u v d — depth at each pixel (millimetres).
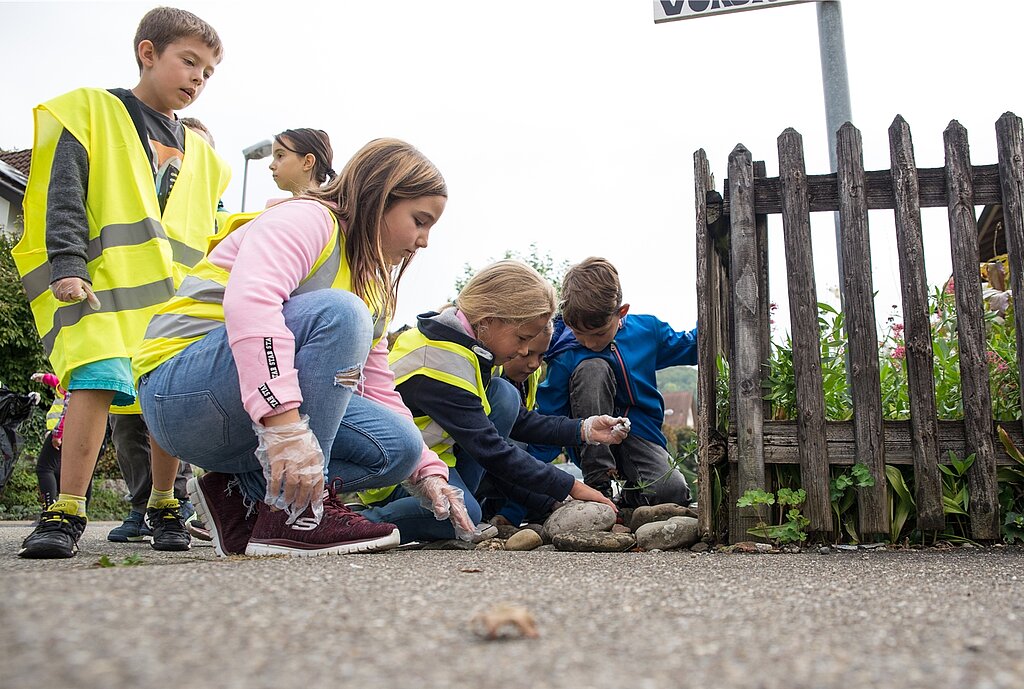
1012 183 2535
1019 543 2465
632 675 803
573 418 3297
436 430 2713
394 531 2018
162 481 2738
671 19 3643
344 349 1882
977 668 855
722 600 1262
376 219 2078
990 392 2512
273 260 1834
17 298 9703
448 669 810
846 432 2494
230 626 936
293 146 3947
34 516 8219
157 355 1920
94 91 2455
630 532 2729
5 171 11797
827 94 3504
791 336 2551
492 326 2730
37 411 9344
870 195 2594
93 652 796
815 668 844
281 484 1768
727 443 2586
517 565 1762
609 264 3271
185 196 2670
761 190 2666
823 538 2488
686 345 3562
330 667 799
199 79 2674
